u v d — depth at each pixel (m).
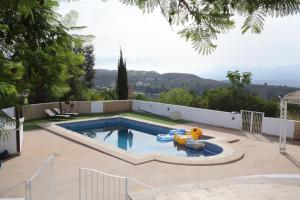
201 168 11.42
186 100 28.84
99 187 9.29
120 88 29.11
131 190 9.12
